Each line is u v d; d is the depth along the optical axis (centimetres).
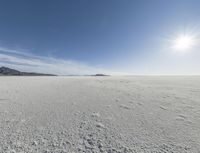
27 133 344
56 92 990
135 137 330
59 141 308
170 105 631
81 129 373
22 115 479
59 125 399
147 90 1115
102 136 335
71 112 523
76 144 296
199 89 1177
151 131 363
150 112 529
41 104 634
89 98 782
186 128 381
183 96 845
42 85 1478
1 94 864
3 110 532
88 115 490
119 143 302
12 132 347
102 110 553
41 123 411
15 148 276
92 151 272
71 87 1313
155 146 290
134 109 568
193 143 302
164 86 1431
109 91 1055
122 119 453
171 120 443
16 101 682
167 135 340
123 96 845
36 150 271
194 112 527
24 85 1442
